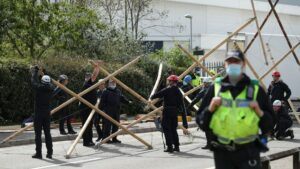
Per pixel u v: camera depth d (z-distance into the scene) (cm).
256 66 3719
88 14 4400
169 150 2231
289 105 3138
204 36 7725
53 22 4116
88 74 2427
